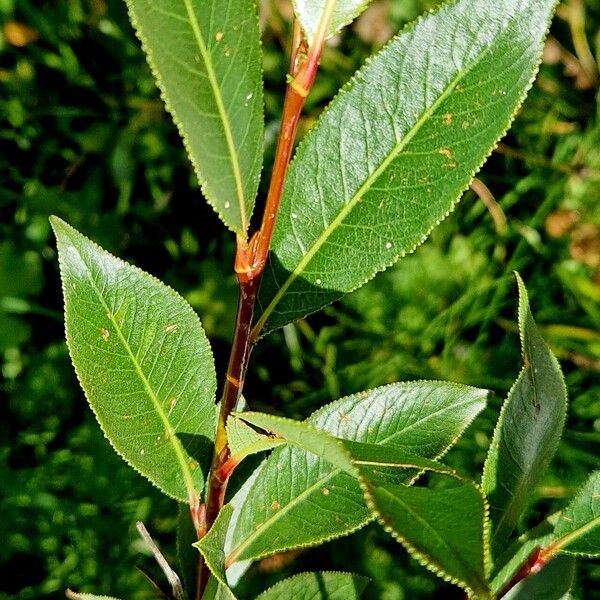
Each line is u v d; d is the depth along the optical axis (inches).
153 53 6.3
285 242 8.3
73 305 8.2
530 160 21.0
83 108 20.3
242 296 7.5
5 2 20.4
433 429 9.1
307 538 8.9
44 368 18.3
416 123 8.1
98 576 16.6
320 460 9.0
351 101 8.1
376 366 18.9
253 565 16.5
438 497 6.3
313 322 19.6
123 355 8.4
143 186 20.1
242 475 9.8
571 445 17.9
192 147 6.6
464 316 19.4
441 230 20.0
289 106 6.8
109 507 17.1
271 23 20.8
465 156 8.0
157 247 19.6
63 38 20.6
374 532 16.8
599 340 19.5
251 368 19.1
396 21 21.5
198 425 8.7
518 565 9.2
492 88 7.9
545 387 8.8
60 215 19.4
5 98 20.1
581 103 21.6
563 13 22.1
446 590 16.1
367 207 8.2
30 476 17.1
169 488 8.6
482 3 7.9
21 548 16.7
